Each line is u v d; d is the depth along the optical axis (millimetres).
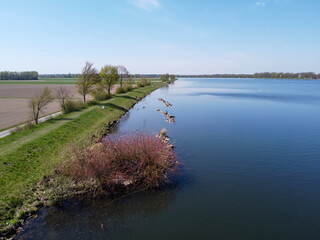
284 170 15688
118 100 44781
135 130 25609
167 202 11719
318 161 17234
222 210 11102
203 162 16828
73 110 31547
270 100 57094
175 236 9352
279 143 21500
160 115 35312
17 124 25656
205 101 54594
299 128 27359
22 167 13836
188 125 28594
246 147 20250
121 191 12555
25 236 9211
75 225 9961
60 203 11438
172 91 85688
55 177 12781
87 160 12867
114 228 9820
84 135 21812
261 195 12516
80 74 38781
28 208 10734
